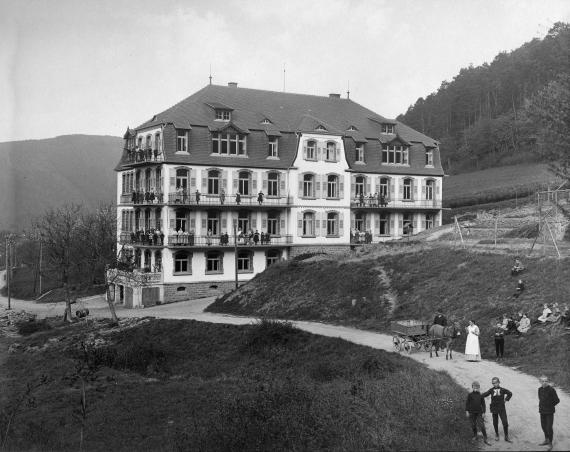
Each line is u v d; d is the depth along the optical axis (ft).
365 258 171.53
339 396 82.17
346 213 234.38
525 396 75.87
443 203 295.69
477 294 125.29
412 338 105.60
